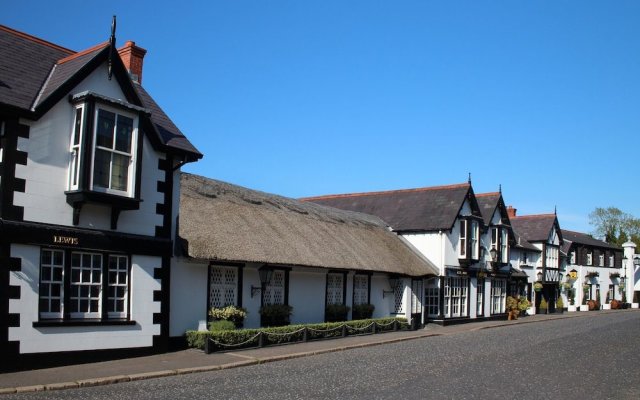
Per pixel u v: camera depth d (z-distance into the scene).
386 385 13.45
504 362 17.81
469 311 35.34
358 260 25.31
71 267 14.90
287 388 12.67
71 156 14.81
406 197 36.34
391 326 27.00
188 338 17.84
